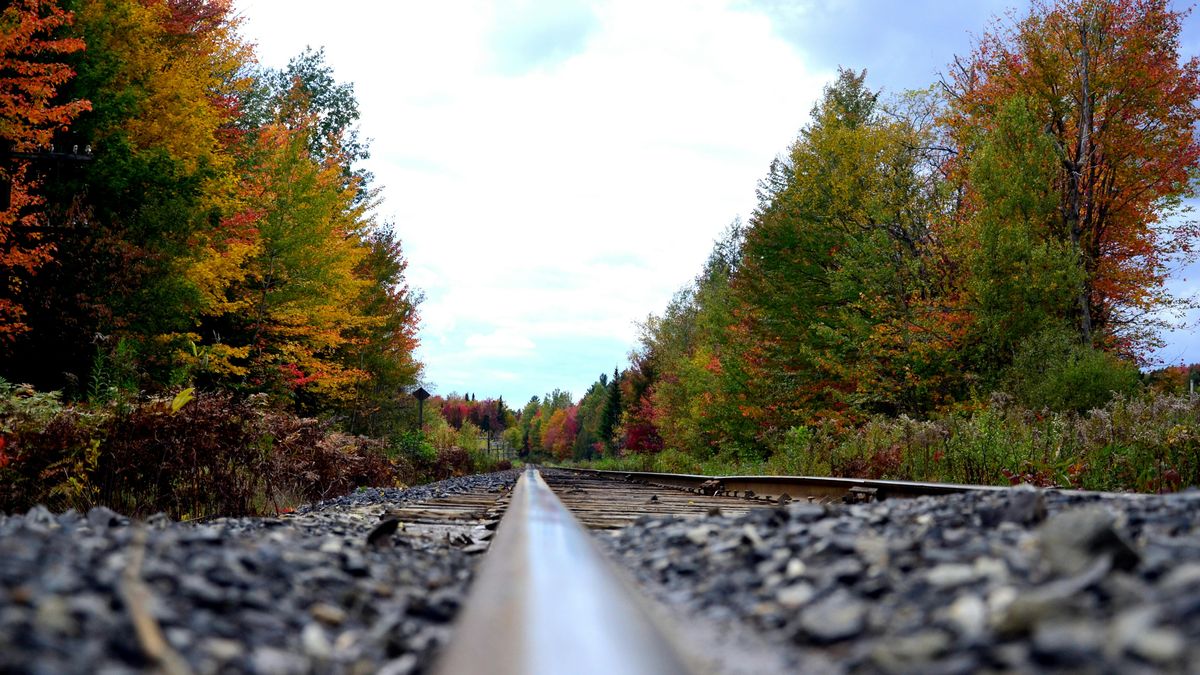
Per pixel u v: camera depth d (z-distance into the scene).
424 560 3.09
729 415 26.22
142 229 13.63
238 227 17.75
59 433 6.09
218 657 1.38
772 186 26.27
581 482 15.27
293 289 20.55
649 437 48.97
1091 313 20.11
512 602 1.50
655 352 52.56
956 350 17.39
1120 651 1.13
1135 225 20.44
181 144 16.11
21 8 12.09
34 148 11.70
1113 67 19.27
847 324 21.19
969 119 21.91
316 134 34.53
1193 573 1.47
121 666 1.19
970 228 17.52
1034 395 12.92
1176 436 6.77
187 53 18.70
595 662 1.15
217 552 2.14
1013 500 2.68
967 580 1.76
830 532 2.63
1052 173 17.81
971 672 1.18
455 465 30.89
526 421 175.12
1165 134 19.83
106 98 14.30
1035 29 20.03
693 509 7.06
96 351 11.59
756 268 25.41
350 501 8.87
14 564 1.59
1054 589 1.51
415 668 1.50
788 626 1.68
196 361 14.68
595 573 1.81
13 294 11.32
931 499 3.44
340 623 1.83
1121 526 2.46
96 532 2.63
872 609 1.68
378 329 30.27
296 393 22.67
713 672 1.39
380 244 31.11
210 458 7.26
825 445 13.94
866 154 21.86
